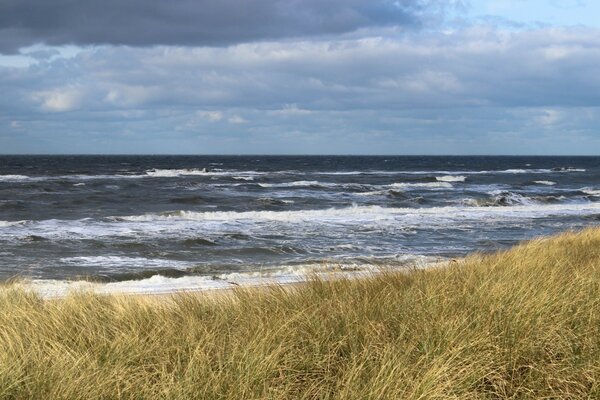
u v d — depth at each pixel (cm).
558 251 1166
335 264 1579
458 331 525
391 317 584
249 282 1352
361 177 7412
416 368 468
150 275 1573
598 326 570
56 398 414
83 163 12450
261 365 463
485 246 2178
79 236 2347
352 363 477
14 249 2030
